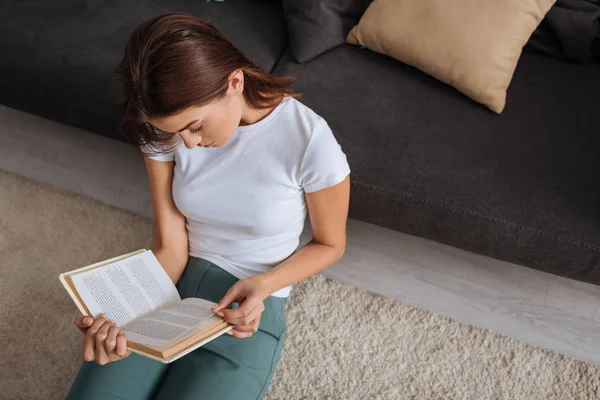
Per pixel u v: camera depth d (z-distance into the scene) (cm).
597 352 171
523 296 184
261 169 119
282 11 204
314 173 117
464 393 163
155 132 109
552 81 184
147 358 124
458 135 170
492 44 172
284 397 161
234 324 112
